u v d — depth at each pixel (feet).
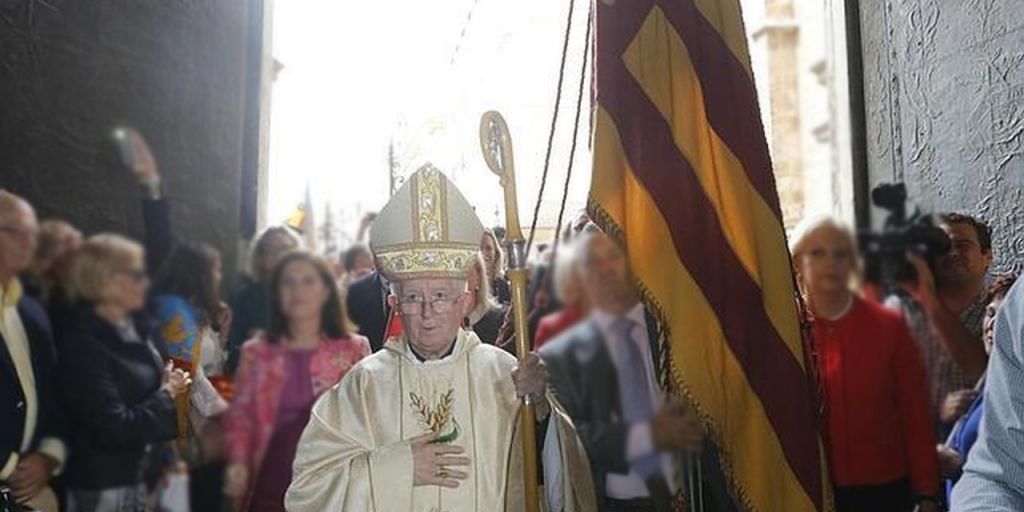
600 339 10.82
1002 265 10.11
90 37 11.61
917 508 10.12
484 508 7.53
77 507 10.00
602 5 8.57
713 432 8.04
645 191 8.32
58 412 10.10
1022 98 9.66
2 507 8.55
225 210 12.89
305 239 16.06
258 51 13.30
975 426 9.53
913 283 11.03
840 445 10.18
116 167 11.80
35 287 10.73
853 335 10.30
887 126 11.59
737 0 8.70
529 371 7.61
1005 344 5.98
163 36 12.25
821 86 28.66
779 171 29.73
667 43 8.52
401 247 7.55
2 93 11.00
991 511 5.77
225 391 11.89
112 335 10.50
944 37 10.64
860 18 12.01
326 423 7.64
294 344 11.77
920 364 10.37
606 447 10.06
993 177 10.09
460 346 7.90
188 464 11.11
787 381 8.20
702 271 8.25
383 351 7.97
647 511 9.89
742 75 8.57
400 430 7.64
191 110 12.50
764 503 8.04
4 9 11.01
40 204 11.25
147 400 10.52
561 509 7.63
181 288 11.92
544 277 12.24
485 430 7.70
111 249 10.82
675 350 8.09
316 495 7.45
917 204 11.06
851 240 10.79
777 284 8.31
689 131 8.43
